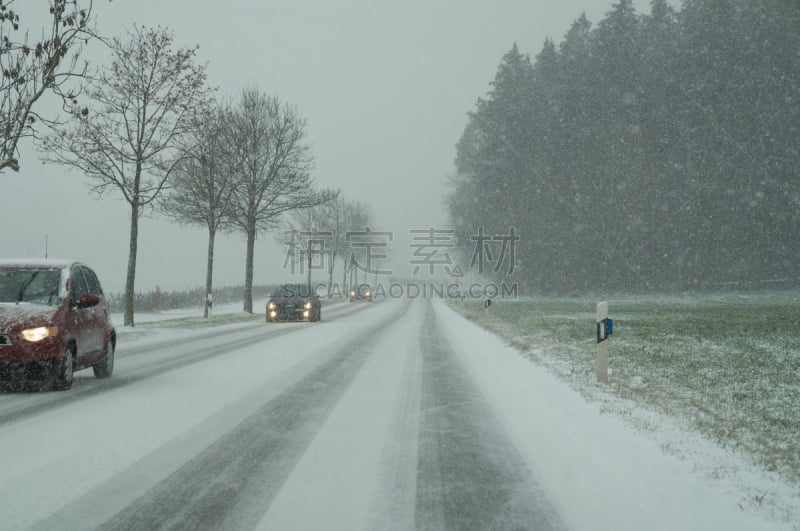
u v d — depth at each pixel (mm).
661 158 62094
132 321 23953
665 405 8148
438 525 4012
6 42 11836
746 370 11086
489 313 32438
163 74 23234
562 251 63719
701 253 60750
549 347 15195
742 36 60094
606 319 10070
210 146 29625
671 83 60906
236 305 47156
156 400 8305
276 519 4074
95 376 10523
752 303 39344
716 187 59656
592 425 7000
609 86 63281
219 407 7859
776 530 3932
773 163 58938
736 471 5250
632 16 64375
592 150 63156
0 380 8430
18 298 9203
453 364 12406
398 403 8258
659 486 4836
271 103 36406
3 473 5000
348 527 3951
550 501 4484
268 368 11766
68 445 5895
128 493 4551
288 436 6383
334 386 9633
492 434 6551
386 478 5000
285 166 36406
